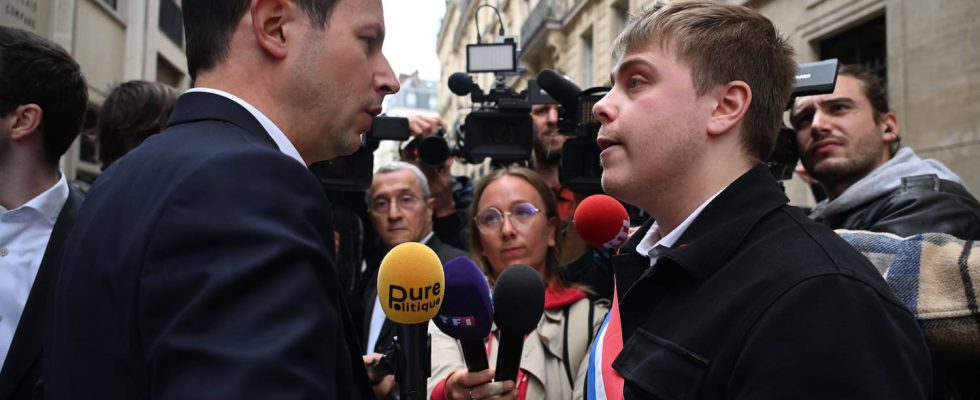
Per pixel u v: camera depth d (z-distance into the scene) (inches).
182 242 25.7
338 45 35.7
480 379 49.8
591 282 91.7
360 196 110.8
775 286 34.0
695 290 37.9
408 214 102.3
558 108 115.8
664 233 44.9
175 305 24.9
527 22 613.6
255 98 35.0
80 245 30.6
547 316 72.4
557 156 125.1
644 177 41.7
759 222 38.7
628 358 38.8
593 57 479.5
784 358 31.8
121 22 351.3
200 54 36.1
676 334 36.9
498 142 121.6
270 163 28.4
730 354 33.9
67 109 63.2
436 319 49.7
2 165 60.8
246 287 24.6
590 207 60.7
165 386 23.3
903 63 207.5
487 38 808.3
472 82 124.5
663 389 35.4
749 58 41.4
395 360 52.0
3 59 58.9
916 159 76.0
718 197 40.1
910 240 50.5
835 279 32.9
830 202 81.7
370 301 98.3
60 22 263.0
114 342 27.1
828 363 31.0
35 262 61.0
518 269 50.7
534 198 81.1
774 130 43.1
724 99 41.1
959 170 187.0
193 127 32.6
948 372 56.4
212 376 22.5
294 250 26.1
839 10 238.7
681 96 40.8
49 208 62.2
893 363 31.3
